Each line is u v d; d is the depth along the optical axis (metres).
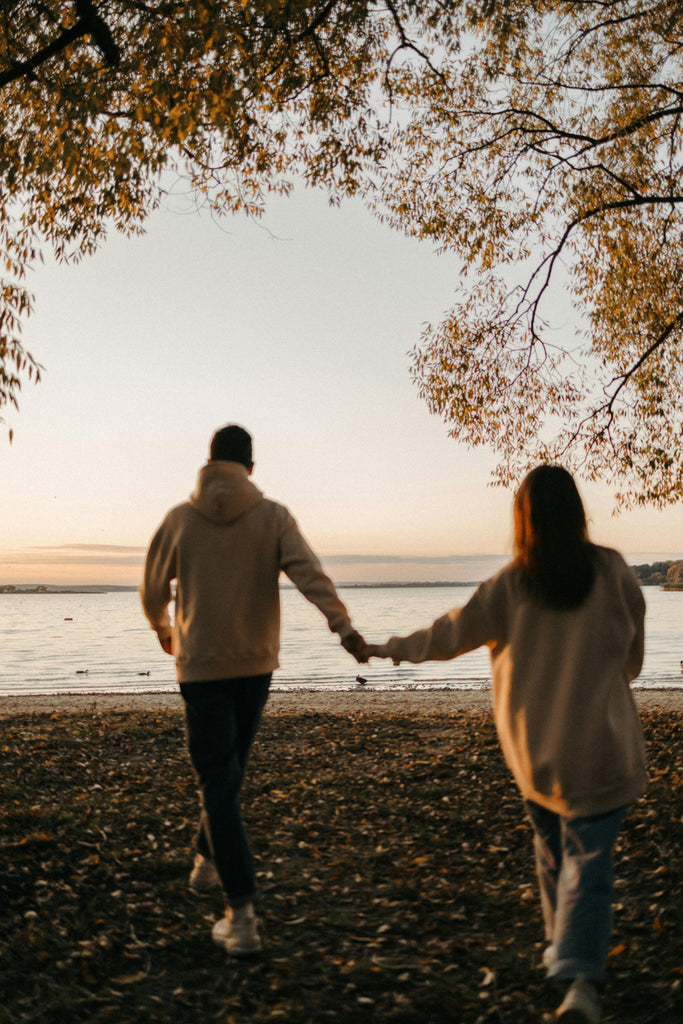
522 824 5.22
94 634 76.12
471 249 10.77
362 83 9.52
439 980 3.23
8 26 7.75
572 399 10.84
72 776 6.93
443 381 10.90
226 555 3.57
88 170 8.27
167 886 4.24
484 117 10.63
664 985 3.07
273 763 7.67
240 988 3.19
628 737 2.78
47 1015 3.02
